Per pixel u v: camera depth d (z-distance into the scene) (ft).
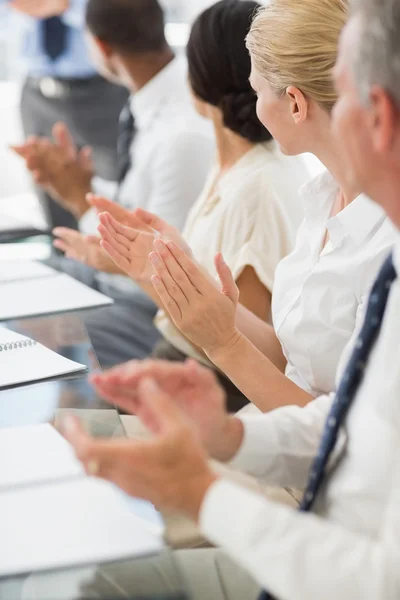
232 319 5.35
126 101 13.20
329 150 5.41
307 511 3.78
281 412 4.33
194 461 3.14
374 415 3.51
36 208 14.25
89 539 3.47
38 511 3.65
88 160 9.70
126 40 9.24
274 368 5.38
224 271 5.36
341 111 3.20
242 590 4.34
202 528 3.15
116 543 3.44
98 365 5.24
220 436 3.97
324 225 5.69
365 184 3.24
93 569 3.31
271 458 4.14
